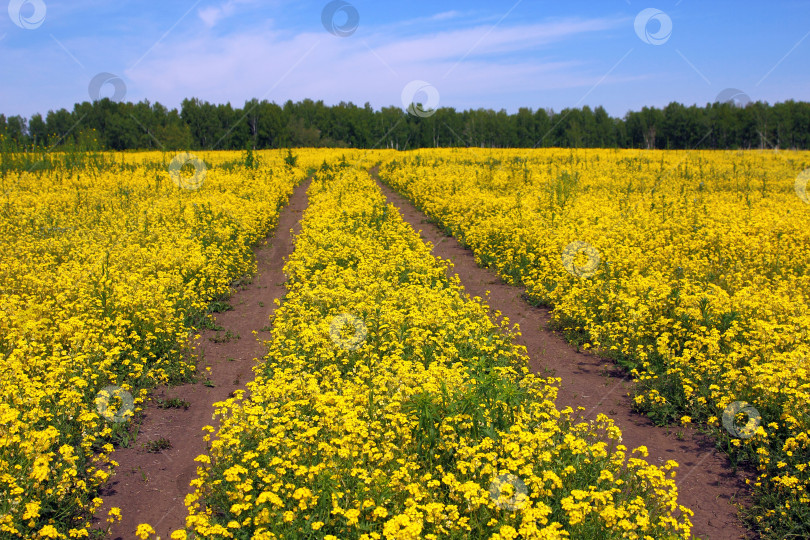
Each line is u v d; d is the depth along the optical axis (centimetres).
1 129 3238
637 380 717
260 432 509
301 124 7881
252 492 449
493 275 1359
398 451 491
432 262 1253
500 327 891
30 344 688
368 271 1114
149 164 3272
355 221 1678
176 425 652
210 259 1232
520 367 780
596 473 470
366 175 3134
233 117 7612
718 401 620
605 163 3572
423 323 800
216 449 481
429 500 425
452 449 495
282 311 925
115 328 796
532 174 2766
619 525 388
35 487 441
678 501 504
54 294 931
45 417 549
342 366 713
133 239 1372
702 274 1072
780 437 561
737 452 568
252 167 3216
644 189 2395
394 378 602
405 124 8444
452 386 575
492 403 547
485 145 8256
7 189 2206
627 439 612
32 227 1559
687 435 619
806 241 1301
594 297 978
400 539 362
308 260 1223
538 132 8250
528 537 369
